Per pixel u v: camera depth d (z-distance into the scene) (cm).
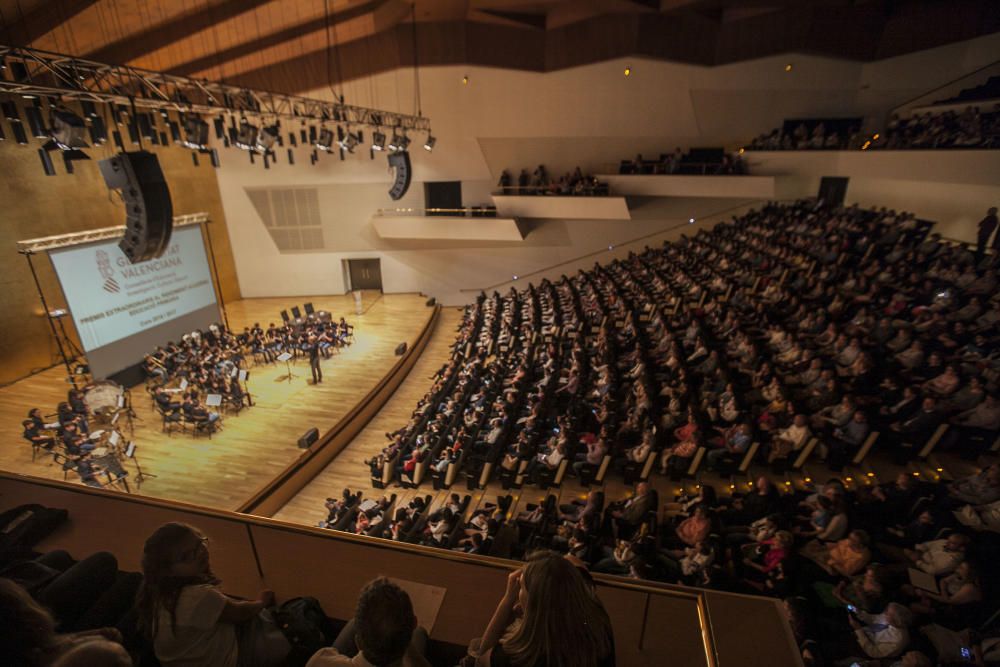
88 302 1376
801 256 1357
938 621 442
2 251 1348
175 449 1135
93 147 1546
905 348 859
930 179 1288
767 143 1731
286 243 2247
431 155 2083
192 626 184
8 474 376
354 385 1452
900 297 991
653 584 231
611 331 1279
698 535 589
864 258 1261
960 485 570
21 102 1340
